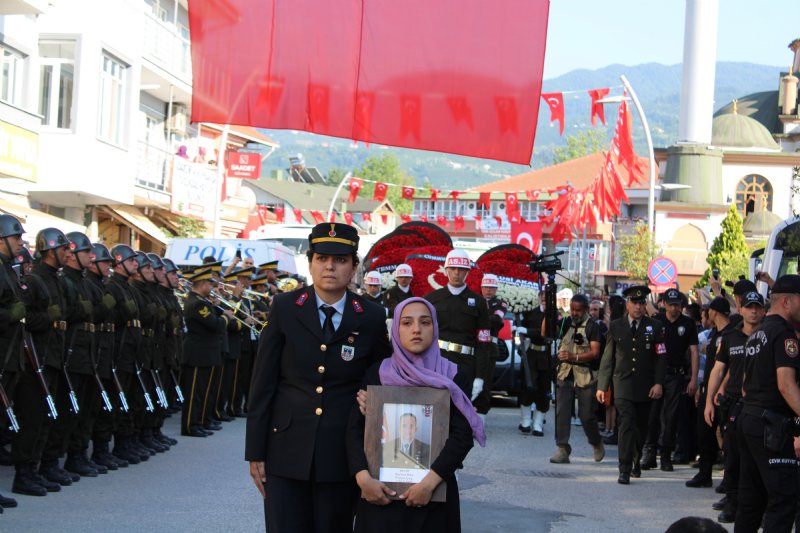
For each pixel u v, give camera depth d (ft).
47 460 37.17
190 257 80.02
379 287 59.62
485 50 32.22
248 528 30.83
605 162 111.04
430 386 19.43
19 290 33.30
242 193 148.97
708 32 217.15
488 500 37.93
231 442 50.70
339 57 31.35
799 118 257.75
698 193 214.69
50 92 91.04
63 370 36.63
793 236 57.67
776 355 26.35
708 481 42.32
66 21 90.84
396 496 19.15
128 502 34.37
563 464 48.16
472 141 32.27
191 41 30.71
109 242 109.50
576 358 48.03
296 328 20.59
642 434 44.01
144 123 116.88
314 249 20.76
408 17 31.71
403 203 435.12
